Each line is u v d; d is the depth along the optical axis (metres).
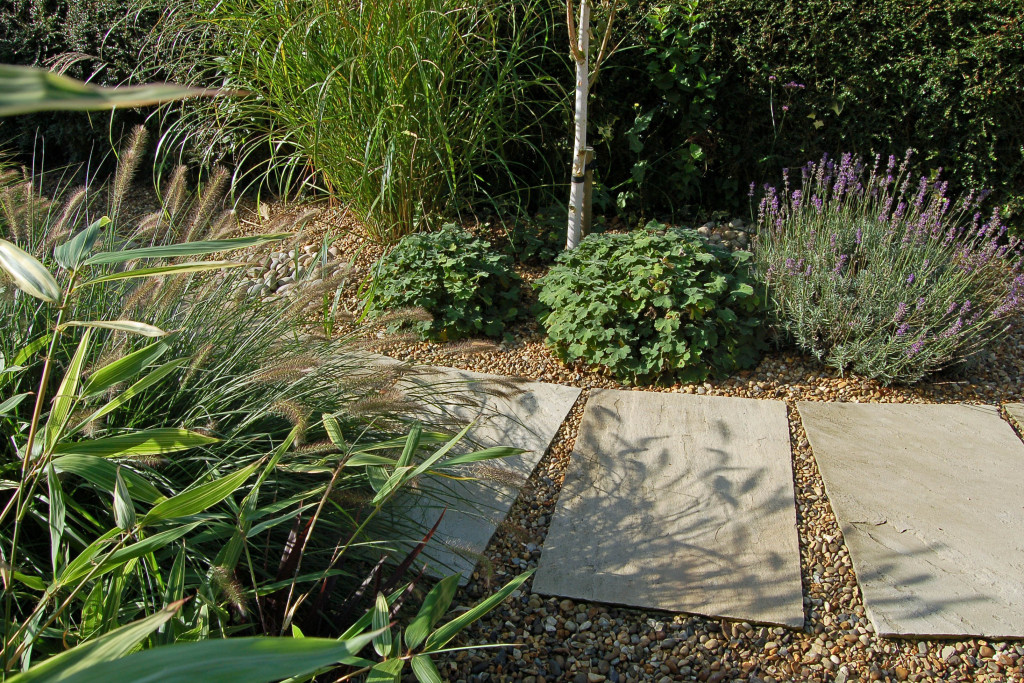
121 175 2.61
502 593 1.97
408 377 3.11
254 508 1.98
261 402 2.66
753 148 5.36
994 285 4.03
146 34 6.04
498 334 4.43
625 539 2.92
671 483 3.21
